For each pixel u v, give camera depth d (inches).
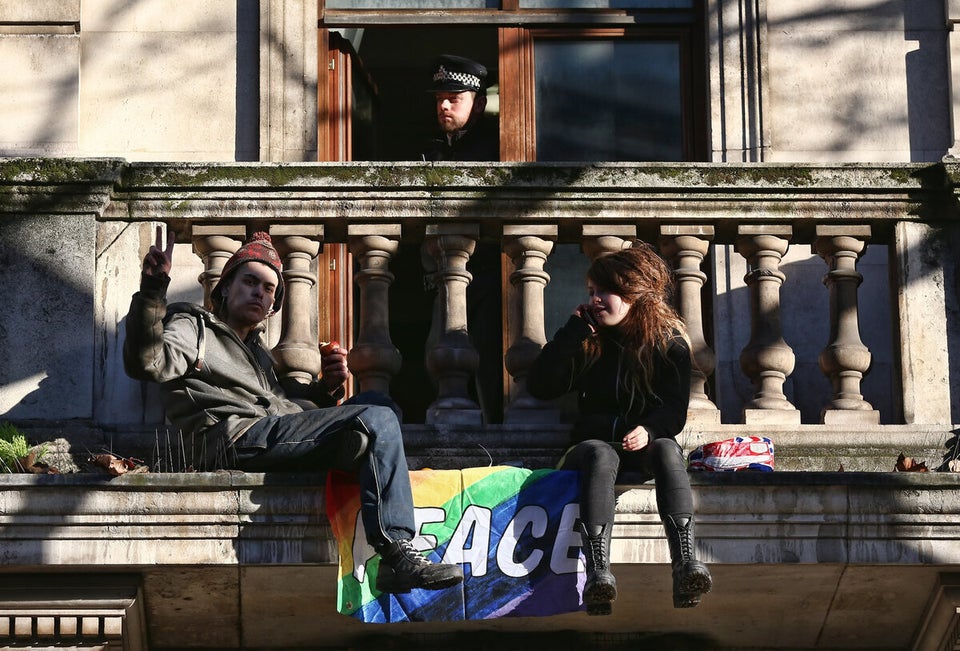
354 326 350.6
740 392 326.6
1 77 345.1
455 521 259.3
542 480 260.7
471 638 286.0
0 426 274.8
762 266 293.9
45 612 262.7
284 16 349.7
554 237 290.4
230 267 276.5
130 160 343.0
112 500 258.5
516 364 285.9
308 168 289.9
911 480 262.4
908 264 294.0
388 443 254.5
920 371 292.2
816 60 347.9
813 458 287.3
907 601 276.5
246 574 264.8
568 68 356.2
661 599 275.6
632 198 290.0
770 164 292.2
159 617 277.9
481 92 339.6
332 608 276.7
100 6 349.7
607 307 267.3
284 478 259.0
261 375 271.4
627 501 260.5
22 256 287.4
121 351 286.7
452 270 289.1
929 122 345.7
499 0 357.1
